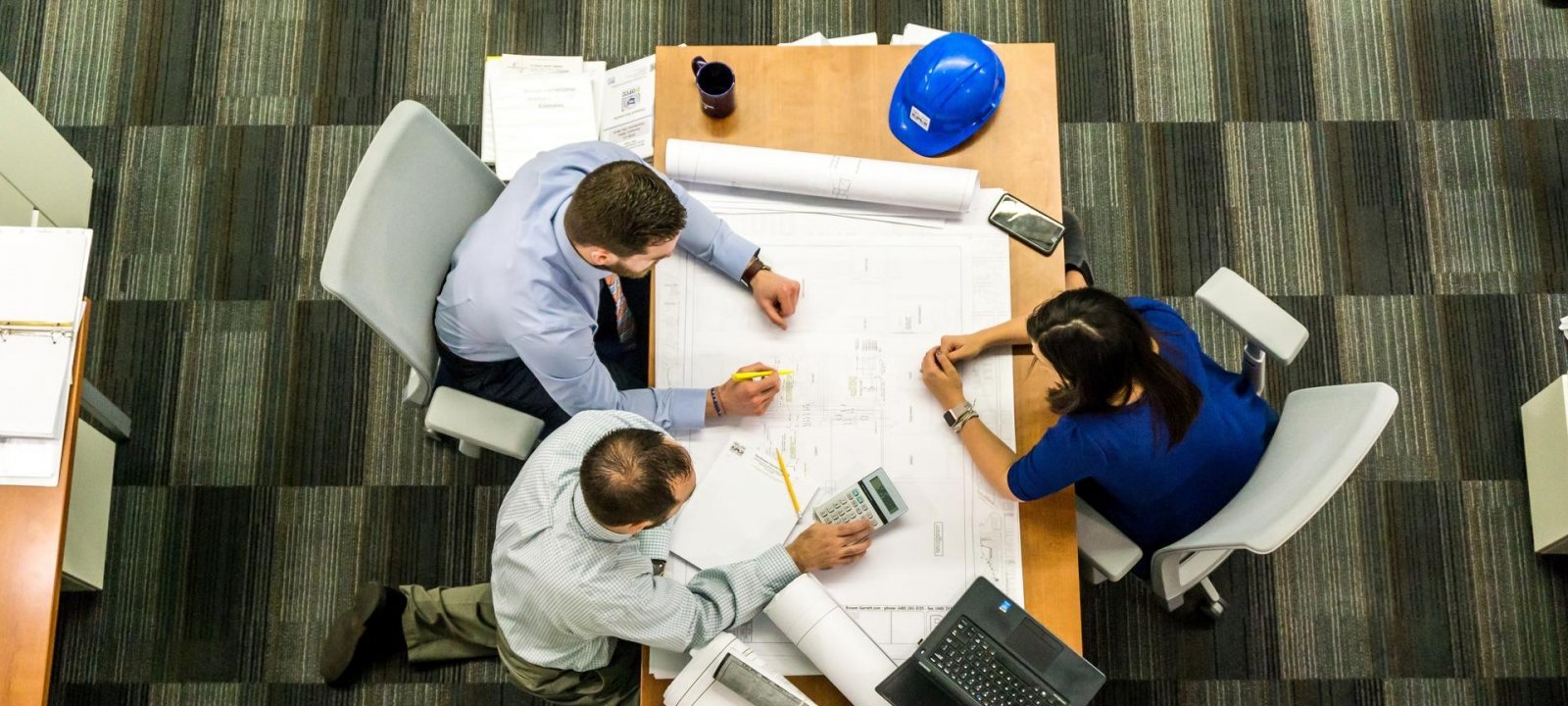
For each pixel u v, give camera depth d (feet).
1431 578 8.14
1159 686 8.01
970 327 5.76
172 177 9.09
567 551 5.32
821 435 5.63
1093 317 4.84
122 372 8.67
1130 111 9.21
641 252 5.12
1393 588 8.13
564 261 5.70
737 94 6.19
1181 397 5.04
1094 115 9.22
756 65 6.23
